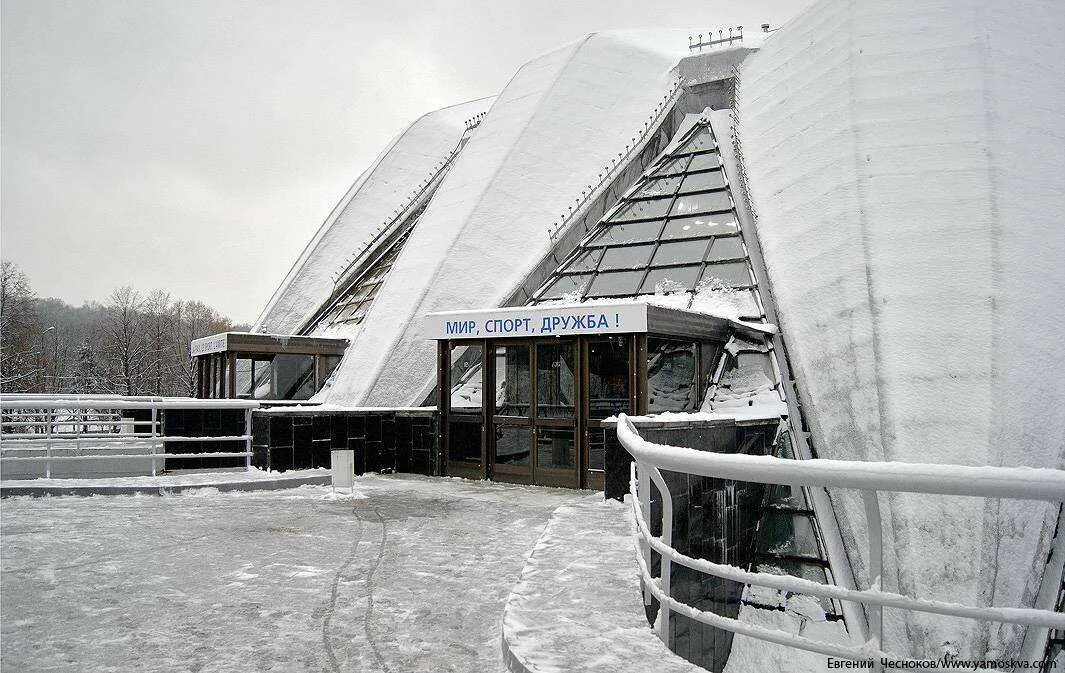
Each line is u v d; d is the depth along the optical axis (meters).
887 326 14.10
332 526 10.45
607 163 24.41
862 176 16.98
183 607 6.52
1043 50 17.91
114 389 64.44
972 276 14.15
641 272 19.73
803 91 21.27
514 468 15.59
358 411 16.83
